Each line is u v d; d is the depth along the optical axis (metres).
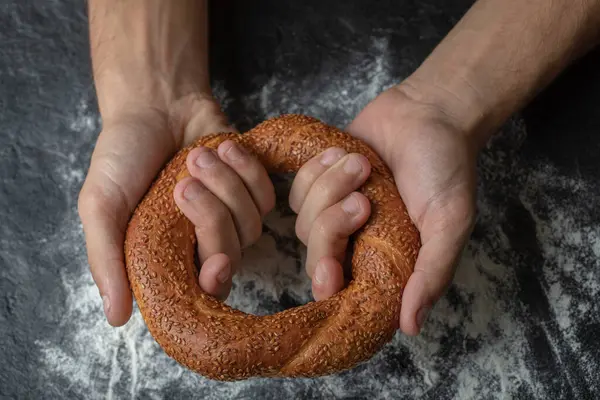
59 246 0.58
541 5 0.53
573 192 0.57
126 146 0.51
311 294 0.56
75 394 0.55
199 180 0.48
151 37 0.55
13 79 0.62
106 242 0.49
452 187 0.48
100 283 0.48
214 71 0.61
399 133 0.51
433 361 0.55
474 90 0.52
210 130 0.54
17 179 0.60
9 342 0.56
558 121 0.59
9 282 0.58
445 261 0.47
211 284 0.48
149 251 0.48
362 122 0.53
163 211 0.49
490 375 0.55
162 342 0.47
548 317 0.55
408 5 0.62
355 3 0.62
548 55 0.53
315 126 0.51
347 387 0.55
